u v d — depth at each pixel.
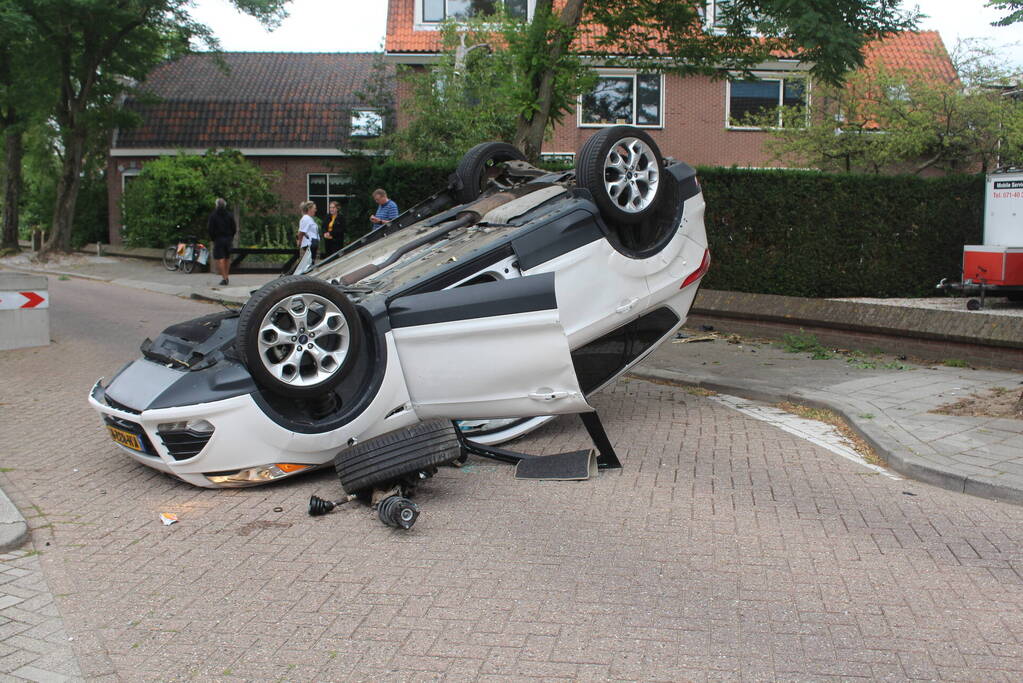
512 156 8.84
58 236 25.23
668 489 5.93
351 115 27.55
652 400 8.79
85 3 20.98
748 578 4.50
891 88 17.73
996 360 9.91
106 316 14.12
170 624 4.07
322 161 27.42
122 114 25.08
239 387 5.71
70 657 3.78
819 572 4.57
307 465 6.05
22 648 3.86
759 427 7.70
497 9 20.08
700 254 7.79
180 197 23.94
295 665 3.69
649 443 7.12
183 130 27.81
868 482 6.11
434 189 14.59
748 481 6.11
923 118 17.08
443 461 5.57
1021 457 6.34
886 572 4.57
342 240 17.66
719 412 8.27
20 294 11.31
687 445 7.07
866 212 13.91
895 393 8.61
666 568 4.62
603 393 9.11
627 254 7.06
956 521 5.34
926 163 18.39
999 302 13.27
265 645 3.86
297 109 28.09
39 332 11.50
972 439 6.83
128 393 6.07
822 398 8.36
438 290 6.31
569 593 4.33
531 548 4.91
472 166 8.52
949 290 14.07
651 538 5.04
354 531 5.20
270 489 5.98
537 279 6.00
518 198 7.64
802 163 20.47
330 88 29.05
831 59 10.80
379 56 24.80
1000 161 17.34
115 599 4.33
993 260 12.23
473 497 5.79
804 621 4.03
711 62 13.66
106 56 24.02
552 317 5.97
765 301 12.48
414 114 19.83
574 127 24.62
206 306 15.51
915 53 24.50
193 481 5.91
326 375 5.88
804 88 19.47
